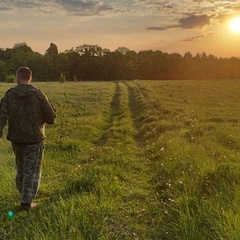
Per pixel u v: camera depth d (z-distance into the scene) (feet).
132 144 44.32
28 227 17.80
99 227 17.22
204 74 469.57
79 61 414.62
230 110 85.10
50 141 44.24
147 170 30.17
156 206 20.51
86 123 62.69
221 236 14.89
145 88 160.04
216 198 18.75
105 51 439.22
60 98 115.24
